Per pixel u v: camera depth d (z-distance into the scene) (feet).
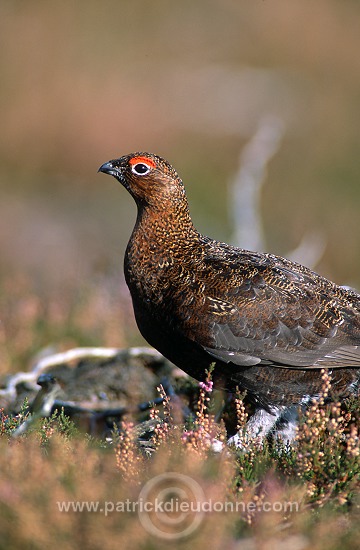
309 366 26.68
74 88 112.88
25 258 76.02
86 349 36.68
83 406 33.35
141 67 124.67
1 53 119.55
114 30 135.13
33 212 89.35
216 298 26.76
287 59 136.46
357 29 148.87
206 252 28.50
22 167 102.53
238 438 25.79
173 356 28.12
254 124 114.21
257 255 28.76
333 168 105.70
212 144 109.40
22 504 18.38
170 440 23.84
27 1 135.33
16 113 106.32
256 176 86.99
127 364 35.76
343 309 27.61
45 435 24.41
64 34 129.80
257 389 27.30
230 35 140.97
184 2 145.89
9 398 33.53
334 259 77.36
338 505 21.12
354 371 27.43
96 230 84.79
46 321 43.60
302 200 95.20
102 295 47.34
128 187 29.37
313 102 124.16
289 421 27.40
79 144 104.37
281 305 26.73
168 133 109.60
